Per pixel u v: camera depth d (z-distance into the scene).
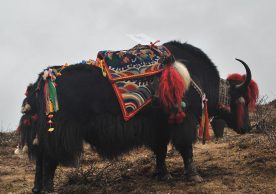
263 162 4.23
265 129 5.05
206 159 4.66
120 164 4.69
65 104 3.63
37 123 3.65
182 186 3.87
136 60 3.87
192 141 3.93
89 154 5.55
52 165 3.69
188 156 3.98
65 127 3.60
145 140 3.89
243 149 4.88
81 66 3.79
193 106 3.95
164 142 4.09
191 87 3.94
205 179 3.98
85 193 3.90
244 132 4.34
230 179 3.90
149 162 4.71
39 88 3.68
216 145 5.41
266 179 3.84
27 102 3.70
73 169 4.79
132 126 3.79
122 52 3.89
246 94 4.26
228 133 6.02
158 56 3.91
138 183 4.07
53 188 3.73
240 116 4.26
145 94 3.80
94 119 3.71
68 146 3.61
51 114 3.58
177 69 3.82
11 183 4.51
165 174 4.12
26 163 5.55
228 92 4.25
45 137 3.59
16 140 6.91
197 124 4.01
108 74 3.76
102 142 3.78
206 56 4.20
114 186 4.02
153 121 3.88
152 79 3.84
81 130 3.67
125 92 3.76
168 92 3.73
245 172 4.07
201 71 4.12
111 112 3.73
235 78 4.31
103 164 5.04
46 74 3.67
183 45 4.18
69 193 3.89
